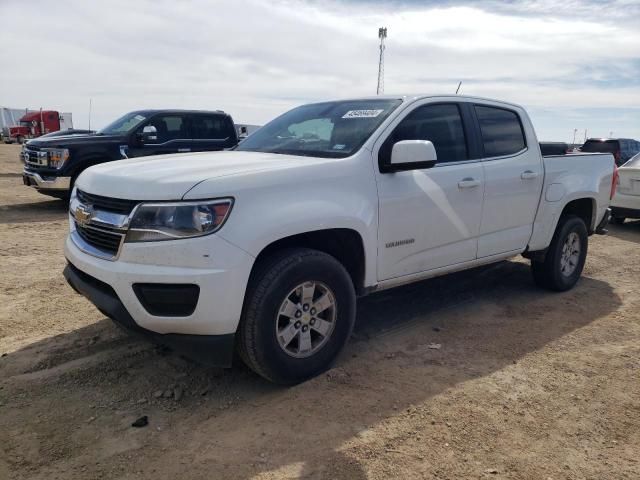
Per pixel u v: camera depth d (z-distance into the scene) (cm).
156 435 284
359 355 390
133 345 391
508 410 319
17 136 4438
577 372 372
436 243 419
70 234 366
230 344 304
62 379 340
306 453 271
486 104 479
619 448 284
